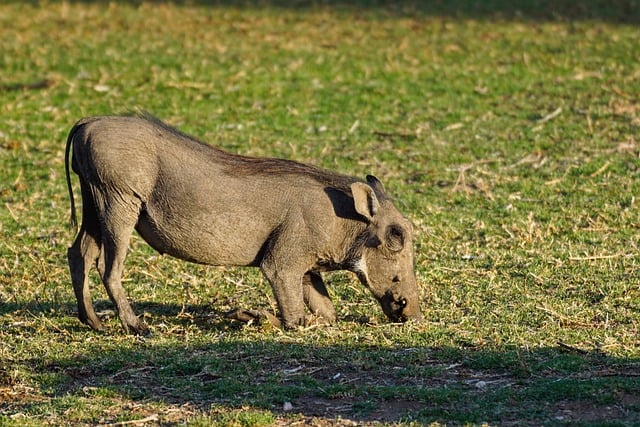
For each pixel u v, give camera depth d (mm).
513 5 89750
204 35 80312
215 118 61344
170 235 31938
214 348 30109
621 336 30766
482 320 32719
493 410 25062
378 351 29562
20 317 34250
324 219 31906
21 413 25547
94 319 32875
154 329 32531
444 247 41531
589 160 52469
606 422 23875
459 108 62219
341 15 87625
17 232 44562
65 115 62062
